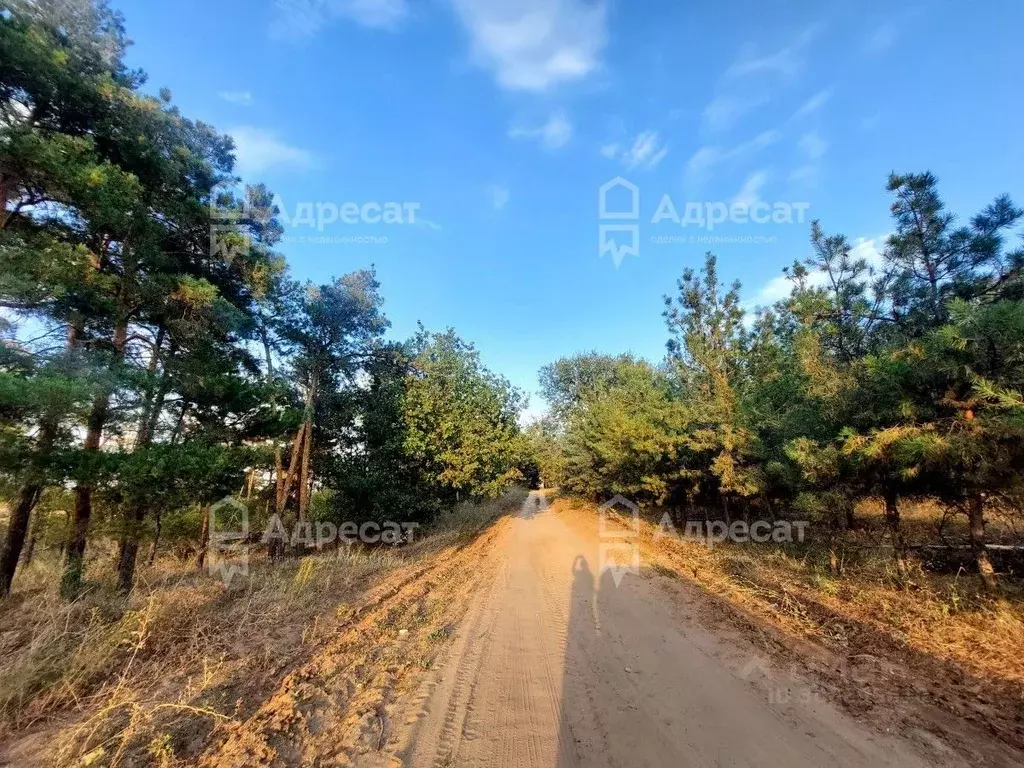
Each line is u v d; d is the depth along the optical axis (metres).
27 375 7.11
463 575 9.55
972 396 5.46
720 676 4.51
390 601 7.21
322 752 3.24
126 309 9.36
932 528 10.50
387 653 5.07
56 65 7.31
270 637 5.38
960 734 3.42
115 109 8.71
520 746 3.36
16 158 6.90
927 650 4.81
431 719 3.72
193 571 9.91
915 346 5.81
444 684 4.37
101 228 8.59
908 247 7.56
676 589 7.86
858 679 4.32
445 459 16.86
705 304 12.42
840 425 7.21
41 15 7.83
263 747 3.22
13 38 6.80
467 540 15.25
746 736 3.47
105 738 3.29
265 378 13.00
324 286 15.93
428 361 18.27
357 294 16.42
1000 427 4.90
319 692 4.07
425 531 18.28
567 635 5.77
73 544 9.32
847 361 8.98
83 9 8.48
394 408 17.47
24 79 7.48
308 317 15.75
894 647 4.95
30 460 7.17
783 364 10.56
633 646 5.36
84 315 8.80
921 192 7.38
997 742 3.31
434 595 7.77
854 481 7.66
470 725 3.65
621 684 4.38
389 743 3.38
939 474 6.32
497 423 19.81
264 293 12.20
